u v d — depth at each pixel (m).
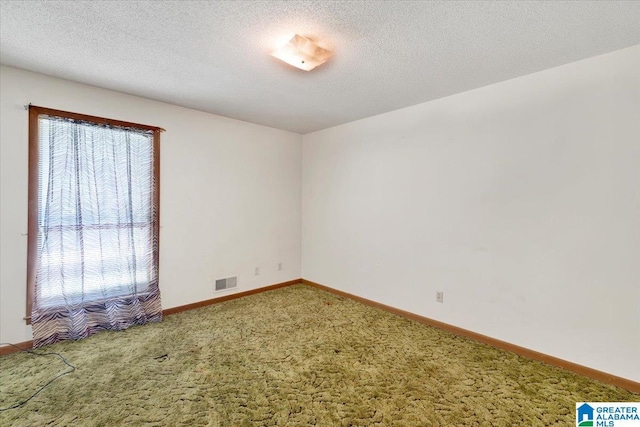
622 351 2.07
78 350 2.51
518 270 2.54
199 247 3.59
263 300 3.87
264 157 4.23
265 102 3.20
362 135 3.82
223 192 3.79
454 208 2.94
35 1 1.59
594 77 2.16
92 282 2.81
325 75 2.50
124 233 2.99
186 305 3.48
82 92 2.74
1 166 2.41
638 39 1.93
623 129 2.05
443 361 2.39
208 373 2.20
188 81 2.66
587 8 1.63
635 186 2.02
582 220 2.22
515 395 1.98
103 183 2.86
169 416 1.76
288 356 2.45
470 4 1.60
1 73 2.39
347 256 4.04
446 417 1.78
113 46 2.08
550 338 2.37
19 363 2.30
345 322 3.17
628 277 2.05
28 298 2.53
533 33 1.87
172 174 3.35
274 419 1.74
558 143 2.32
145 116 3.12
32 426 1.67
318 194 4.47
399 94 2.94
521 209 2.51
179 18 1.74
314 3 1.60
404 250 3.37
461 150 2.88
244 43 2.02
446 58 2.20
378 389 2.03
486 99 2.71
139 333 2.85
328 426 1.69
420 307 3.22
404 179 3.36
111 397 1.92
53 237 2.61
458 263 2.92
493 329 2.68
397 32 1.87
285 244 4.53
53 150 2.60
